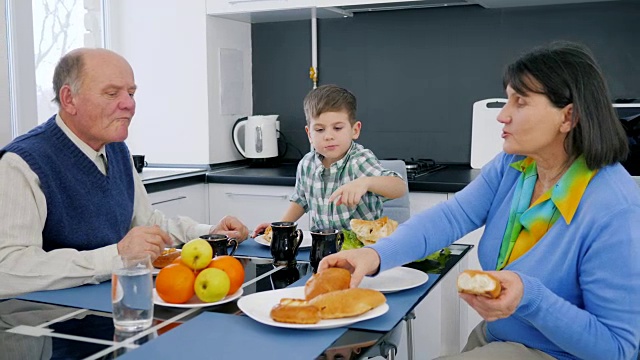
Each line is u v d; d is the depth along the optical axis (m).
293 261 1.60
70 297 1.33
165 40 3.26
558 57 1.29
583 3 2.91
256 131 3.31
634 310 1.20
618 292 1.21
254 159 3.41
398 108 3.29
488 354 1.33
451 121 3.19
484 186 1.60
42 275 1.38
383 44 3.28
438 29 3.17
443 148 3.22
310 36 3.41
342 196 1.81
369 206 2.09
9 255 1.42
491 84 3.10
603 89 1.29
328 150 2.11
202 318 1.19
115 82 1.64
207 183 3.11
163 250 1.51
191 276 1.27
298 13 3.19
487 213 1.59
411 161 3.17
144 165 3.21
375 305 1.18
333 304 1.16
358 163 2.12
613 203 1.25
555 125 1.30
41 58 2.90
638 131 2.67
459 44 3.14
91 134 1.68
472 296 1.14
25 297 1.33
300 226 2.95
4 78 2.52
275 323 1.12
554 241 1.32
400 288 1.35
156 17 3.26
